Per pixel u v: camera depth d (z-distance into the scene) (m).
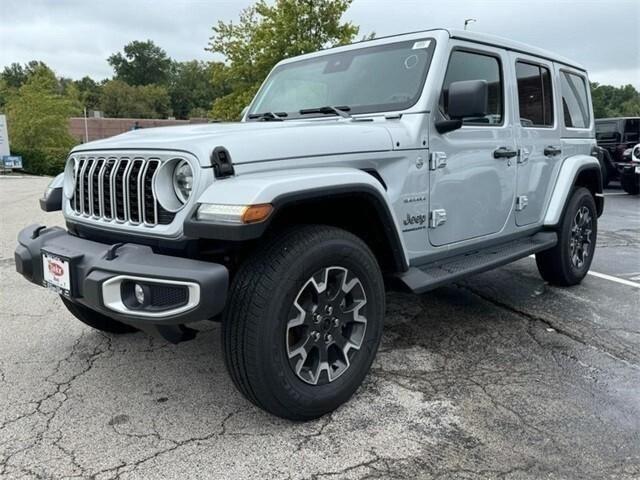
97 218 2.80
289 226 2.57
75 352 3.45
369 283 2.75
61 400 2.83
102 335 3.73
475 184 3.63
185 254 2.44
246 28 18.44
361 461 2.30
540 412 2.71
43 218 9.39
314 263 2.47
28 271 2.88
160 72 111.12
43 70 43.19
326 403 2.61
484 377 3.11
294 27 16.28
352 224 2.98
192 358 3.35
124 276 2.30
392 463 2.29
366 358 2.79
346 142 2.79
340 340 2.69
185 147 2.37
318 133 2.72
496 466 2.27
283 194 2.28
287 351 2.45
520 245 4.21
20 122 36.22
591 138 5.31
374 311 2.79
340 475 2.21
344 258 2.61
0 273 5.47
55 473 2.22
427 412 2.71
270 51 16.81
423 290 3.09
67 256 2.53
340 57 3.87
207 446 2.41
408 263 3.04
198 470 2.24
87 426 2.58
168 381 3.04
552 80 4.58
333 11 16.44
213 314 2.24
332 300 2.62
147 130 3.09
